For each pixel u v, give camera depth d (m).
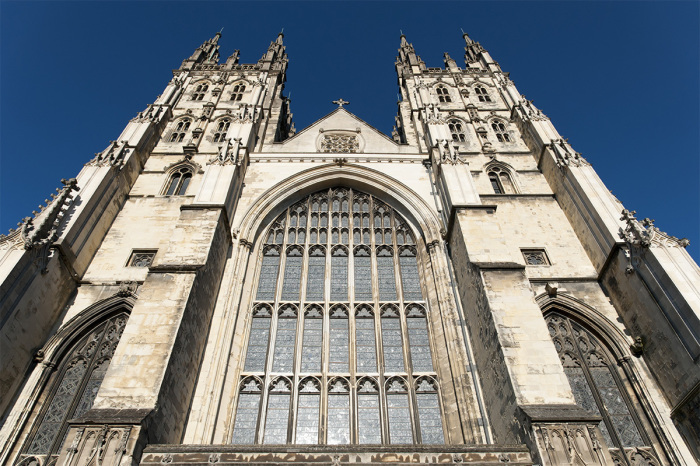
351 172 38.34
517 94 49.00
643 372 24.80
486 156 41.41
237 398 24.91
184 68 56.06
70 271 27.80
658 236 25.64
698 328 21.69
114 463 16.06
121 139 38.66
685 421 22.14
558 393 19.36
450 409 24.25
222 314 27.17
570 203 33.62
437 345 27.17
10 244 24.47
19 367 23.67
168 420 19.89
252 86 52.81
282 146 43.25
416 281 31.58
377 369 26.42
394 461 17.22
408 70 57.56
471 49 63.62
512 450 17.70
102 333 26.78
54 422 23.14
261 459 17.11
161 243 31.70
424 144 42.59
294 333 28.19
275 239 34.41
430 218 34.03
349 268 32.06
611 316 27.50
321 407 24.56
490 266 24.75
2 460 21.30
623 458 22.27
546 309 28.06
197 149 41.19
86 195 30.17
